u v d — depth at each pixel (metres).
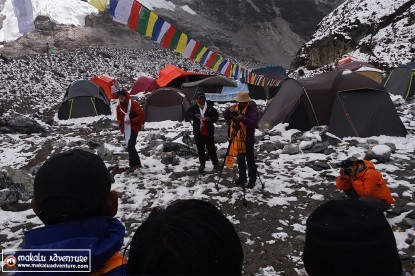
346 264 1.38
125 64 55.81
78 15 98.25
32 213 6.29
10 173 7.15
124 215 6.21
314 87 11.50
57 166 1.54
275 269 4.55
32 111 22.09
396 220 5.51
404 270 4.25
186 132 13.06
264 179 7.70
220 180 7.71
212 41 117.12
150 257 1.10
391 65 30.73
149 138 12.10
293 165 8.56
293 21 139.12
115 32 91.50
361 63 23.81
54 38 83.94
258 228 5.63
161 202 6.69
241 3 138.88
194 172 8.20
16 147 12.42
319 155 9.12
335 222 1.48
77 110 19.41
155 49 83.38
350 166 5.50
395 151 9.27
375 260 1.37
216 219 1.20
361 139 10.49
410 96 18.77
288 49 126.31
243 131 6.68
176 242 1.10
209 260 1.10
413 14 35.34
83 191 1.52
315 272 1.48
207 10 136.88
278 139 10.84
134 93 28.25
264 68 29.05
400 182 7.17
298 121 11.55
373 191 5.32
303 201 6.59
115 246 1.52
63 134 15.20
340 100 11.20
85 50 69.00
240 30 132.00
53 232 1.49
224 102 21.67
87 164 1.58
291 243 5.15
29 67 41.16
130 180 7.94
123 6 6.27
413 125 12.32
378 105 11.07
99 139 13.18
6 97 25.12
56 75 38.56
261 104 21.48
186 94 17.55
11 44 80.62
